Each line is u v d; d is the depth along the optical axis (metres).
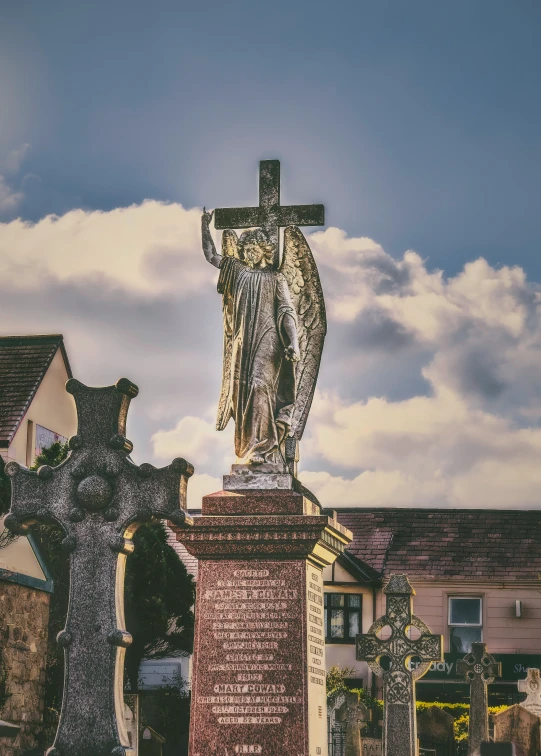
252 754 14.79
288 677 14.95
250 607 15.16
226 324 16.77
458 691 41.53
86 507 14.12
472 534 45.09
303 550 15.16
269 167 17.08
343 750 26.00
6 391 36.97
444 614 43.12
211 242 16.84
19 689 25.23
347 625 42.59
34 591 26.25
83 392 14.32
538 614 42.78
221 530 15.25
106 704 13.77
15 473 14.30
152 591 32.84
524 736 25.16
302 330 16.86
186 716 36.81
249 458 15.88
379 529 45.56
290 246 16.80
